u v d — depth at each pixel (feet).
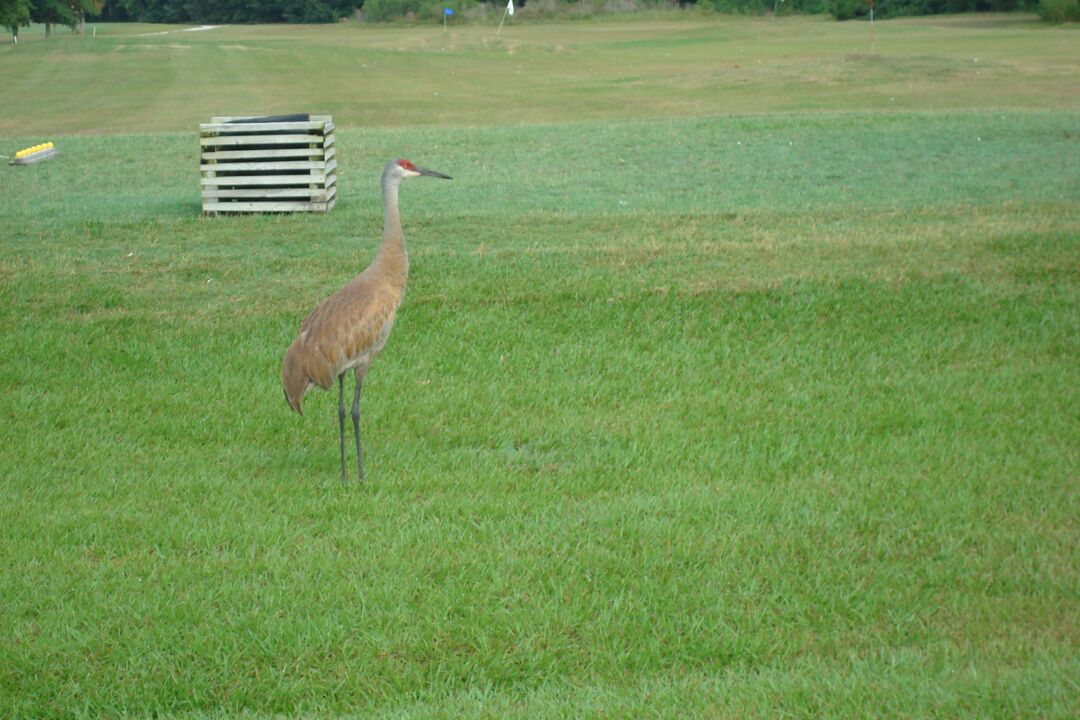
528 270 65.05
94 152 113.50
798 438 43.47
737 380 50.21
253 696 28.07
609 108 165.27
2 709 27.40
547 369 52.01
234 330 56.75
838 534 35.47
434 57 295.89
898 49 273.13
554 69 251.80
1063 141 105.19
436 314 58.54
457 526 36.24
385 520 36.94
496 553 34.45
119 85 222.28
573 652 29.53
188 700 27.91
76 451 43.32
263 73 247.29
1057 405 46.26
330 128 81.30
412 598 32.04
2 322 57.31
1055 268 62.80
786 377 50.52
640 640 29.89
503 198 86.63
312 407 47.62
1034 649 28.84
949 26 372.58
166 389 49.57
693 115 150.20
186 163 106.73
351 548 34.88
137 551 34.88
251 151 78.59
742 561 33.83
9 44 353.92
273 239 72.74
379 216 78.79
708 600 31.71
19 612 31.40
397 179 41.27
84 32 481.05
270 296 61.46
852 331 55.72
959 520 36.37
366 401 48.14
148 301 60.75
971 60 205.57
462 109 169.07
